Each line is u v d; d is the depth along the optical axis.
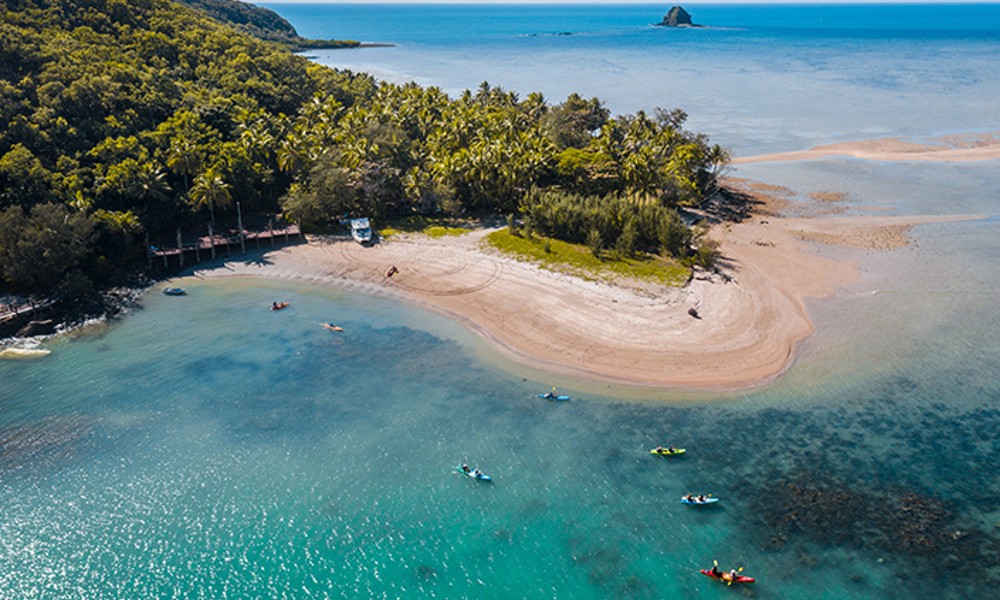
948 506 46.97
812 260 86.44
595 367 63.56
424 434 54.84
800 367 63.19
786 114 187.50
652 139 110.81
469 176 99.06
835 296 76.62
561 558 43.44
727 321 70.25
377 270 83.50
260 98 122.00
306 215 92.50
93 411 57.38
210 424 55.97
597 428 55.53
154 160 88.62
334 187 93.75
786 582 41.47
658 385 60.84
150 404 58.47
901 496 47.94
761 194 116.44
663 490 48.91
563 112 143.12
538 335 68.81
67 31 111.81
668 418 56.66
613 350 65.88
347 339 69.31
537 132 114.00
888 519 45.97
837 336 68.25
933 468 50.56
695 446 53.31
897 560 42.81
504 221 97.44
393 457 52.28
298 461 51.81
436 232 93.31
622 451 52.84
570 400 59.09
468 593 41.06
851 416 56.56
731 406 58.03
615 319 70.62
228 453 52.66
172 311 74.75
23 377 61.84
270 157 103.44
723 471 50.62
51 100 88.56
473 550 44.09
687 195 103.00
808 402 58.41
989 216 102.88
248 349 67.38
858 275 82.00
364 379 62.41
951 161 135.12
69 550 44.09
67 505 47.56
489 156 99.06
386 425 55.94
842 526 45.50
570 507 47.50
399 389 60.84
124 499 48.16
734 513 46.78
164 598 40.88
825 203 111.25
